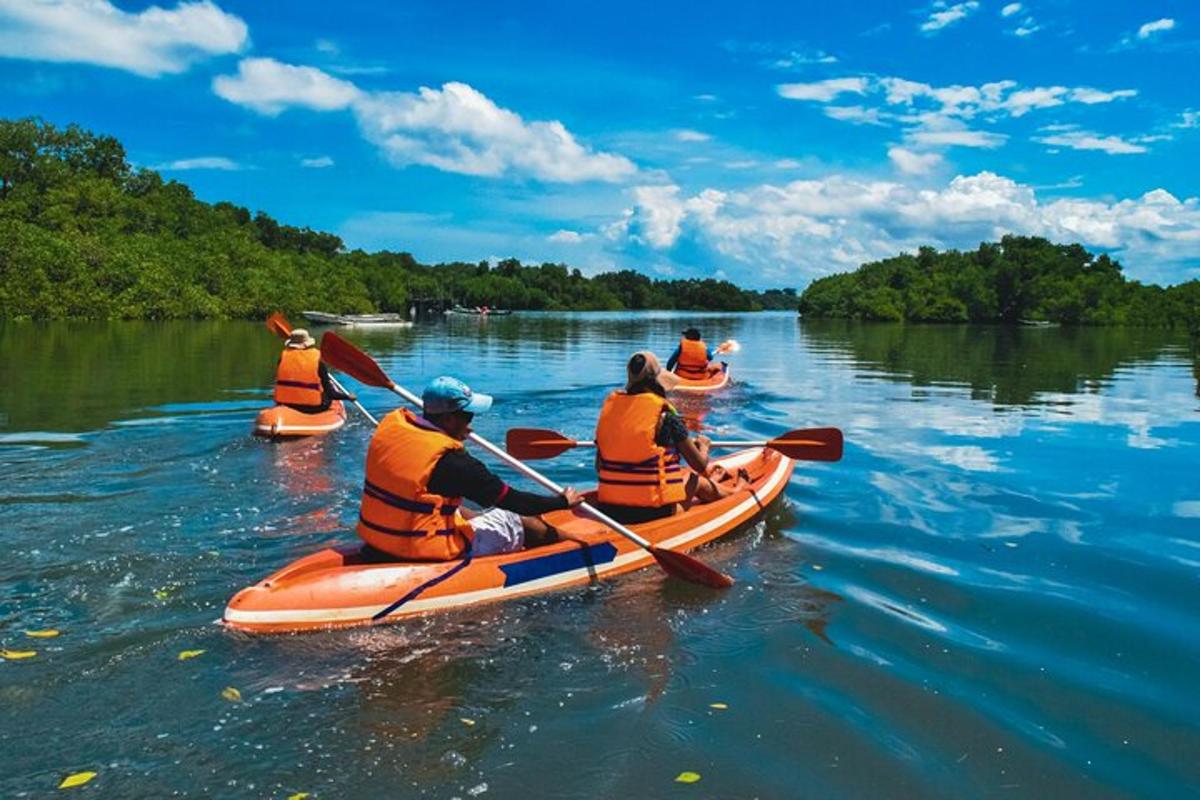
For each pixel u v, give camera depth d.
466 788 3.03
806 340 35.06
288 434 9.23
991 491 7.45
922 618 4.66
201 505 6.57
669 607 4.81
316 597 4.35
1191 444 9.73
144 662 3.94
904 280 75.81
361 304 58.16
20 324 30.58
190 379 14.73
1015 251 64.81
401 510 4.65
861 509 6.87
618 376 17.23
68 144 61.41
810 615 4.69
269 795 2.97
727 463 7.88
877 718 3.57
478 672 3.95
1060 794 3.07
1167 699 3.77
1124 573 5.38
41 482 7.20
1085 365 21.58
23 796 2.93
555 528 5.48
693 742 3.37
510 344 28.86
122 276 37.53
